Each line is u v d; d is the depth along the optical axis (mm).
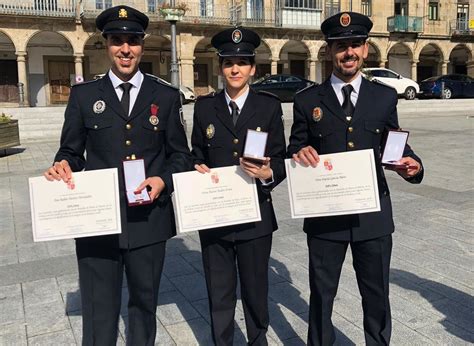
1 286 4387
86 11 24500
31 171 9953
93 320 2760
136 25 2650
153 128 2762
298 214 2771
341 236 2828
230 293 3051
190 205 2787
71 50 27469
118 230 2605
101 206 2596
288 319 3693
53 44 27031
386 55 32875
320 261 2916
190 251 5199
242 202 2824
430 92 27453
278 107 3000
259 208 2896
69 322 3717
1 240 5695
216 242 2986
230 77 2877
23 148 13352
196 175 2785
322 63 32781
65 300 4090
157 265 2852
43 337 3506
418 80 37406
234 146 2910
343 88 2801
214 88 30719
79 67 25203
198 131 3045
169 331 3580
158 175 2768
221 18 27625
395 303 3875
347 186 2707
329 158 2699
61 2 24500
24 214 6793
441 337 3377
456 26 34812
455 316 3660
